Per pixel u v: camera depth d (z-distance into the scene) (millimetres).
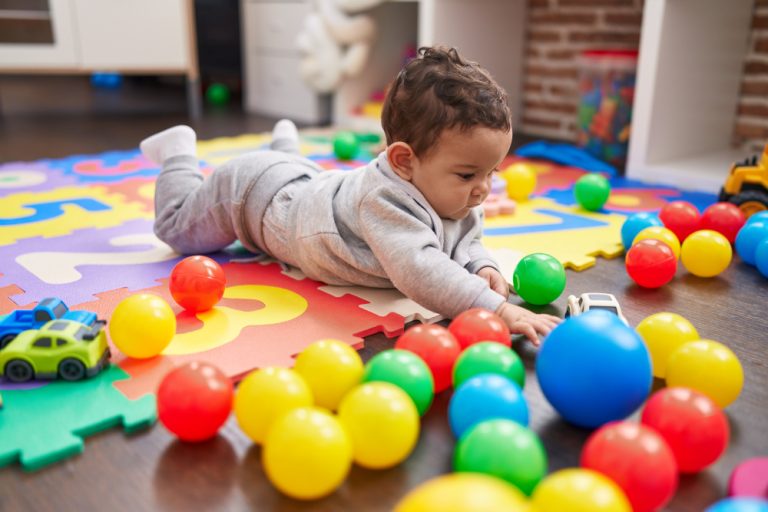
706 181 1840
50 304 828
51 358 767
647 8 1892
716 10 2023
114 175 1904
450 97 911
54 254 1245
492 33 2689
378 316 974
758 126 2207
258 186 1161
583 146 2355
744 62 2207
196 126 2840
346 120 2945
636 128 1988
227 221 1204
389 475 637
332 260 1053
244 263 1216
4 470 640
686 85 2018
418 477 635
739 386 716
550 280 1010
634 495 535
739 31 2141
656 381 811
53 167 2000
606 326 672
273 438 579
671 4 1873
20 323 818
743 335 953
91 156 2174
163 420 662
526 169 1723
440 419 731
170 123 2916
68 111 3199
